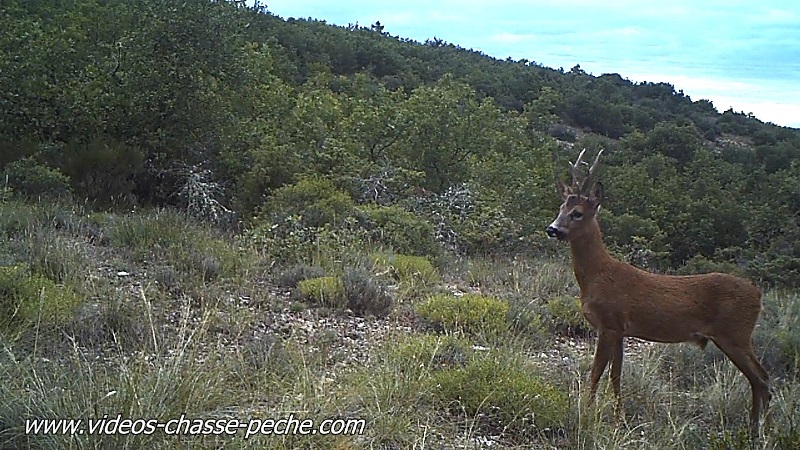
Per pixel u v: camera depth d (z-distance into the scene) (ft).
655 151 135.85
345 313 26.91
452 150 61.52
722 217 85.35
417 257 36.11
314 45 149.79
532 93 160.56
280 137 54.54
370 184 49.90
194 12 50.19
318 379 18.31
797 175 121.39
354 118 61.31
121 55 50.67
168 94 49.47
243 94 55.16
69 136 49.39
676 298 19.97
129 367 16.78
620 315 20.10
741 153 156.25
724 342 19.94
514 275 35.24
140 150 48.88
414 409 18.10
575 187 20.94
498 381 19.29
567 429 18.22
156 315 22.70
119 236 32.50
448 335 23.75
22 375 15.58
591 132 165.58
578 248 20.56
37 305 20.11
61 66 49.60
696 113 208.13
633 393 21.08
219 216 44.57
